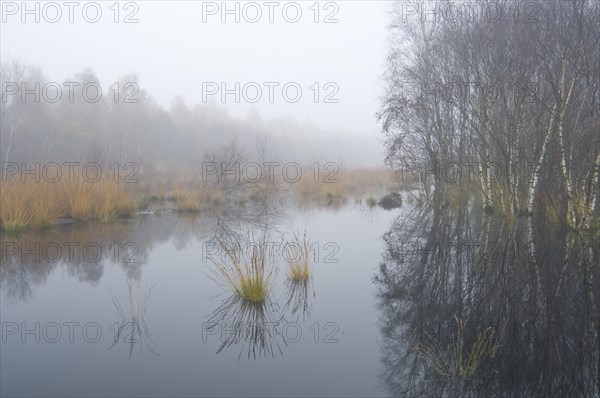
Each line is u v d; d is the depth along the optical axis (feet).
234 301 24.70
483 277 28.96
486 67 53.78
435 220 56.85
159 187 72.38
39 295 25.84
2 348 18.81
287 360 17.66
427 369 16.61
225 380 15.98
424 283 28.07
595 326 20.40
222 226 49.57
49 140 98.43
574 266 30.71
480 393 14.80
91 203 50.65
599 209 42.75
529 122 51.49
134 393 15.08
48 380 15.94
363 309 23.47
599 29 41.52
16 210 42.75
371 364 17.21
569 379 15.65
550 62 45.44
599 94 42.78
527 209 53.01
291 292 26.43
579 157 43.78
